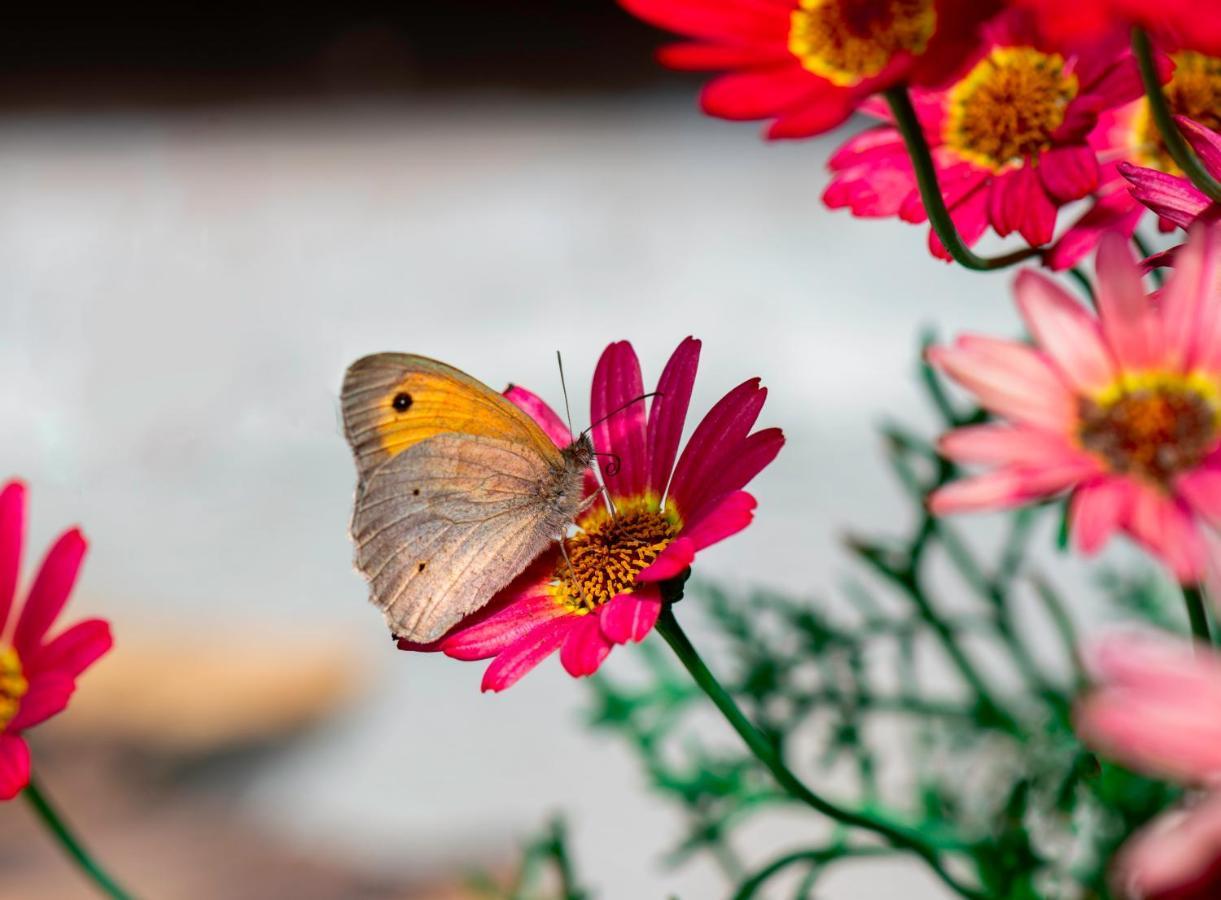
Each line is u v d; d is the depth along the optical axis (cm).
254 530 64
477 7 153
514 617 21
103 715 51
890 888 37
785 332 75
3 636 21
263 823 46
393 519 22
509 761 48
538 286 85
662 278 85
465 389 22
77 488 67
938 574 35
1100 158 19
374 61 144
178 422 70
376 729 51
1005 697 24
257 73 144
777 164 104
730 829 26
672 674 26
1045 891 21
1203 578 16
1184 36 16
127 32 156
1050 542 37
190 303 82
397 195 106
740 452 19
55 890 43
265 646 54
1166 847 12
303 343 76
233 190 108
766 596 25
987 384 16
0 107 136
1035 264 18
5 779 20
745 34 18
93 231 99
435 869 42
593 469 21
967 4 17
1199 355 16
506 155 114
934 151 19
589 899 24
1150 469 16
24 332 80
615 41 148
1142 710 12
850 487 59
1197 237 16
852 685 24
